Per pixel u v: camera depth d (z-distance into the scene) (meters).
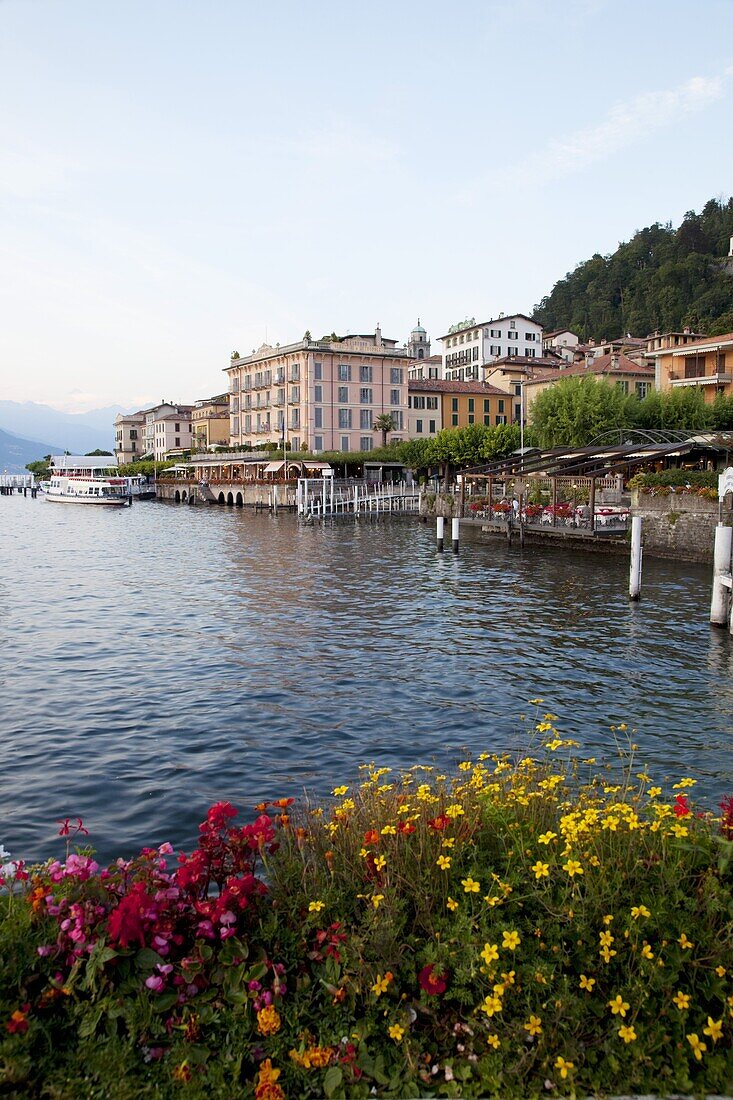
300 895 5.07
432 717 14.18
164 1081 3.99
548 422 59.47
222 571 36.22
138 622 23.66
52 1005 4.26
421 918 4.86
